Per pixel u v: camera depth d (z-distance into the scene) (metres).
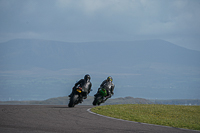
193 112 63.47
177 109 65.50
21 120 39.84
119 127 37.50
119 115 50.97
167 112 59.66
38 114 47.66
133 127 38.16
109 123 40.69
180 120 50.28
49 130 33.12
